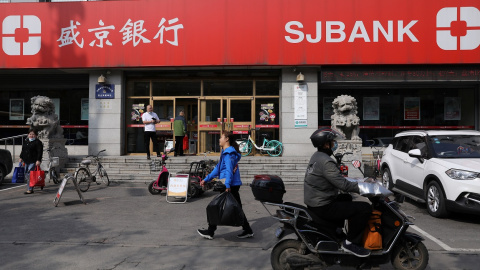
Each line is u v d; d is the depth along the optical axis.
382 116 13.86
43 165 11.44
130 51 13.10
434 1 12.34
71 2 13.20
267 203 4.11
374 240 3.89
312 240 3.97
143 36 13.07
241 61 12.83
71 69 13.48
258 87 14.02
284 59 12.73
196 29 12.95
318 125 14.02
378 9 12.48
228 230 6.04
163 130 14.16
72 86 14.50
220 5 12.89
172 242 5.35
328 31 12.62
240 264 4.47
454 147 7.36
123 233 5.79
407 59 12.41
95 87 13.76
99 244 5.22
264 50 12.77
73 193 9.30
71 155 14.27
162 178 9.17
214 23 12.91
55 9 13.21
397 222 3.98
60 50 13.20
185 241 5.41
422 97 13.80
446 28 12.30
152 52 13.06
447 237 5.64
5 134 14.59
